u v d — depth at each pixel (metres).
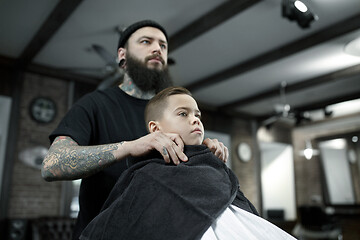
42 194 4.79
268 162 9.07
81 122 1.12
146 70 1.28
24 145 4.77
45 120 5.02
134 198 0.78
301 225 6.20
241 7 3.37
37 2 3.44
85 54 4.68
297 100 6.81
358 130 7.89
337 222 6.21
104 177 1.12
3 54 4.67
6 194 4.44
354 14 3.70
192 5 3.56
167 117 0.96
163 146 0.84
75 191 5.23
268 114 7.95
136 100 1.31
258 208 7.63
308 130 8.78
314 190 8.53
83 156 0.93
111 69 3.90
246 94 6.57
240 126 7.88
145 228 0.72
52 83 5.26
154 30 1.34
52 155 0.96
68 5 3.35
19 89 4.84
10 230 4.18
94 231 0.80
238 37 4.24
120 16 3.71
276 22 3.87
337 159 8.19
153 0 3.44
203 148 0.89
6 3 3.43
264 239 0.75
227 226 0.73
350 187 7.86
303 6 3.12
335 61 4.95
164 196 0.75
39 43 4.18
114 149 0.92
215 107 7.35
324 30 4.01
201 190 0.75
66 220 4.42
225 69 5.32
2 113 4.77
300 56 4.75
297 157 8.83
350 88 6.04
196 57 4.85
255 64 4.85
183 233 0.69
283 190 8.59
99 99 1.25
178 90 1.01
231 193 0.82
